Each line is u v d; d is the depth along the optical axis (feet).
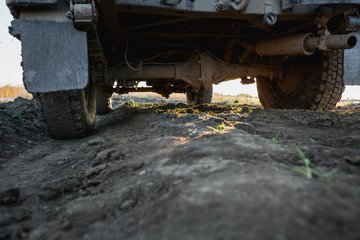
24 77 8.03
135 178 5.48
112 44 11.75
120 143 8.42
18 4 7.70
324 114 10.42
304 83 13.30
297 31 12.82
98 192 5.45
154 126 10.07
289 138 7.52
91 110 11.98
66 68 8.13
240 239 2.70
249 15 9.99
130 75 13.10
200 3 9.41
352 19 11.09
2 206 5.10
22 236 4.04
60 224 4.24
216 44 15.29
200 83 13.97
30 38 8.03
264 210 3.06
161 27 12.31
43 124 10.36
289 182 3.68
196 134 7.38
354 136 6.63
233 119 10.48
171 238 3.05
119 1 8.71
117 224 3.89
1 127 11.57
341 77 12.49
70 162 8.07
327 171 4.46
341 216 2.82
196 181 4.27
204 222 3.12
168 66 13.66
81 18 7.67
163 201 3.97
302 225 2.75
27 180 6.73
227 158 5.09
